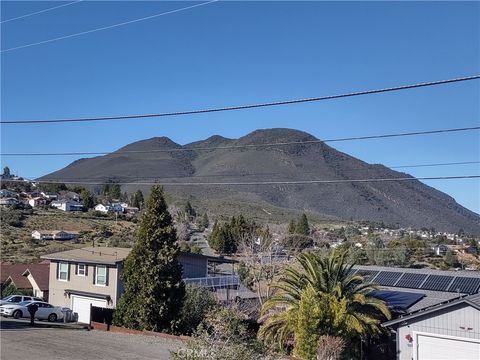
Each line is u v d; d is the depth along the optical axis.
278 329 26.27
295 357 24.73
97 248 47.25
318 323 24.70
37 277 49.56
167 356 22.69
